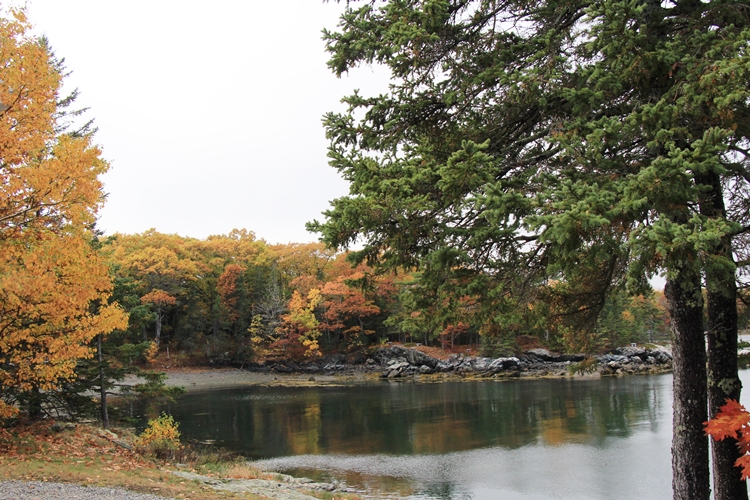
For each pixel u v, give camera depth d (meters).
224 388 49.16
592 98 6.20
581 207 4.91
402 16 7.09
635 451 20.22
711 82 5.27
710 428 4.76
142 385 19.70
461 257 6.45
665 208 5.35
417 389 43.81
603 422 25.81
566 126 6.35
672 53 5.87
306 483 16.34
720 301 7.23
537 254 7.27
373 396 39.69
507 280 7.25
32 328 11.97
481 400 34.97
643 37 5.86
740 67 5.01
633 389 37.84
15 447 12.55
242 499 10.55
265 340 65.06
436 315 7.50
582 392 37.16
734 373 7.15
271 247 78.38
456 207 6.64
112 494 9.23
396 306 55.81
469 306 7.70
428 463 19.45
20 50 9.77
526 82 6.59
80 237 10.43
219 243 74.75
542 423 26.11
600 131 5.70
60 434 15.44
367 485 16.81
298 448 22.33
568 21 7.28
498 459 19.75
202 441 23.81
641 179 5.07
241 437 24.70
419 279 7.05
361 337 64.62
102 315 12.84
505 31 7.87
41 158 10.96
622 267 7.93
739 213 7.91
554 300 9.30
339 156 7.46
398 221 6.76
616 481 16.84
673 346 7.06
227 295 68.56
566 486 16.48
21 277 8.71
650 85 6.50
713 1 6.48
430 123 8.11
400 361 60.06
